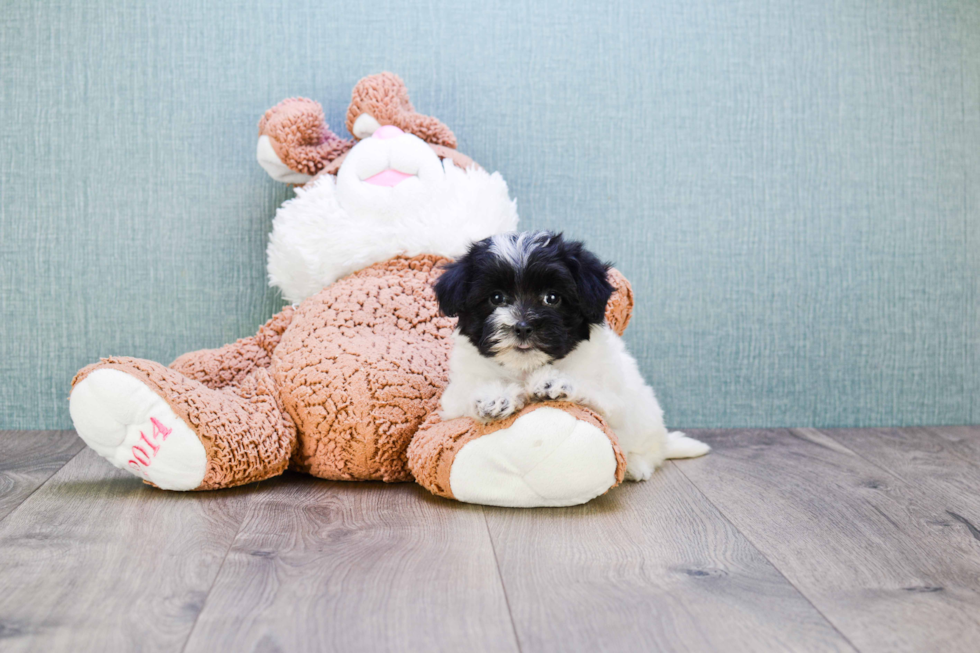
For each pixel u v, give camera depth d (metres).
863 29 2.36
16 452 2.00
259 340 2.04
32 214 2.26
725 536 1.39
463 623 1.02
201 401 1.59
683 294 2.36
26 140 2.25
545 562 1.25
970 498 1.65
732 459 1.99
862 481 1.78
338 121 2.29
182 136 2.27
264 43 2.26
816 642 0.98
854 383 2.41
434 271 1.93
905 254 2.40
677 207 2.34
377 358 1.72
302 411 1.71
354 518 1.47
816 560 1.27
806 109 2.36
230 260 2.30
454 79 2.29
